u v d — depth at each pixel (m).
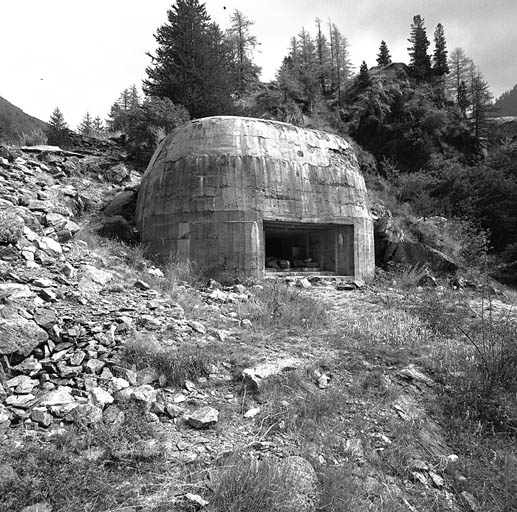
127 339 5.11
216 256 10.21
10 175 11.00
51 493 2.87
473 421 4.71
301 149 11.46
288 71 47.66
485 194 22.23
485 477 3.96
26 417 3.65
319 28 65.94
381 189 24.86
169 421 3.97
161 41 23.12
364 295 10.23
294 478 3.29
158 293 7.43
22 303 5.21
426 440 4.36
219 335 5.97
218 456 3.50
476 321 8.31
